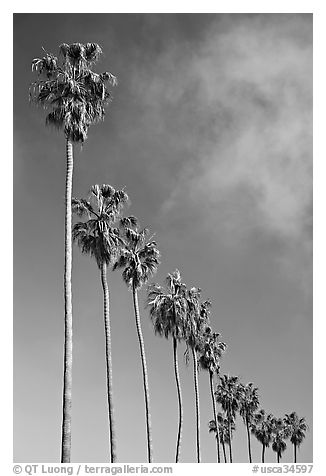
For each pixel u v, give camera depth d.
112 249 39.50
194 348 57.94
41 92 27.66
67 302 24.47
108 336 37.88
